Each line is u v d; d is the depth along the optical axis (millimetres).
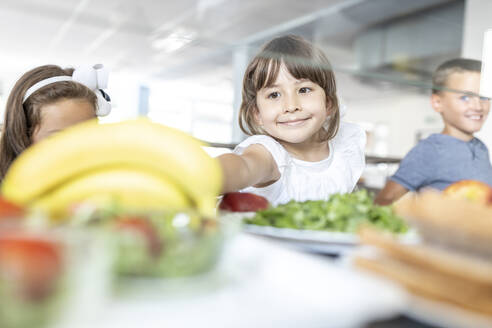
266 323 208
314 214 500
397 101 5918
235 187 676
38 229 216
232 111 1435
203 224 288
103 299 217
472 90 1345
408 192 1441
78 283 203
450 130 1483
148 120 430
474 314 270
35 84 936
